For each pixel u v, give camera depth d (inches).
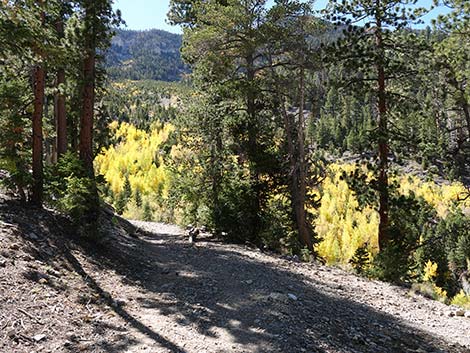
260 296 341.1
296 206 747.4
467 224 711.1
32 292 253.4
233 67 719.7
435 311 413.4
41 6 330.3
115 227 587.8
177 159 768.3
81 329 231.0
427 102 634.8
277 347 244.8
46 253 327.6
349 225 3166.8
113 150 4301.2
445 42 531.2
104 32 476.1
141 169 3850.9
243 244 649.0
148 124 5713.6
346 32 649.6
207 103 726.5
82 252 372.2
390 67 636.7
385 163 645.3
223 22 633.0
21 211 393.7
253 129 728.3
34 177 431.5
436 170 653.9
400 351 281.3
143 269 400.8
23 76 466.0
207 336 252.8
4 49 326.0
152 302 305.0
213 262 467.2
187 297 327.0
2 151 417.4
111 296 294.7
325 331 286.4
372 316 354.6
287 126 746.2
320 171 815.1
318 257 721.6
